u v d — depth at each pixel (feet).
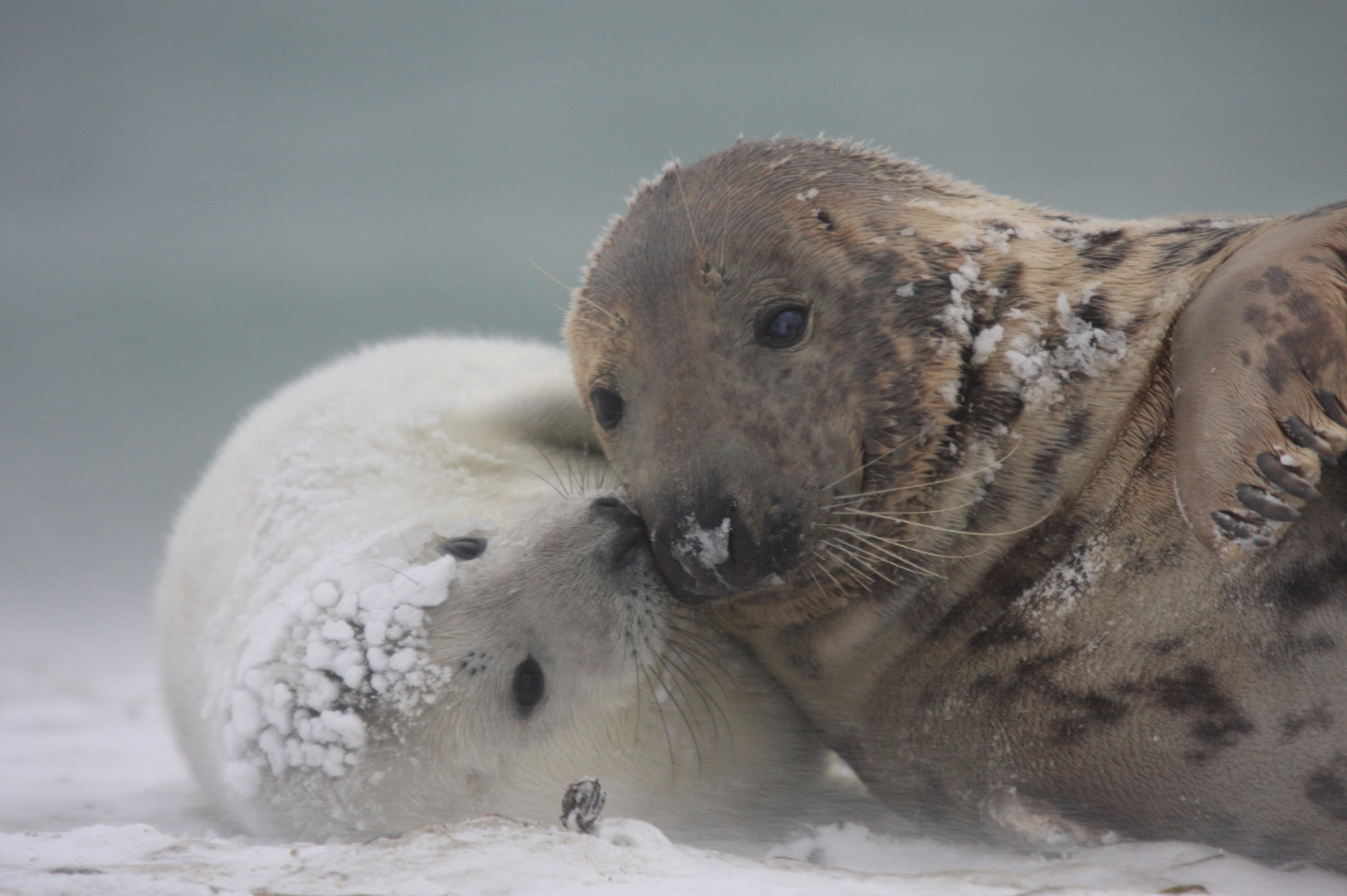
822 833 35.68
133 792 46.09
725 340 33.06
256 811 35.17
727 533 31.68
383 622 34.50
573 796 29.27
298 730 34.14
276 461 47.75
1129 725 32.40
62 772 51.29
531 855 26.17
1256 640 31.01
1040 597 33.45
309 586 36.81
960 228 35.01
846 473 33.06
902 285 33.78
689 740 37.22
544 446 47.65
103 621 91.04
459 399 48.44
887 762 37.19
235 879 25.64
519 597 34.73
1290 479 28.17
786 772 39.09
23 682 75.00
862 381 33.27
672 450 32.65
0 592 96.43
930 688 35.24
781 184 34.91
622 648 35.22
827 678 37.01
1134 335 33.71
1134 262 34.96
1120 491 33.01
